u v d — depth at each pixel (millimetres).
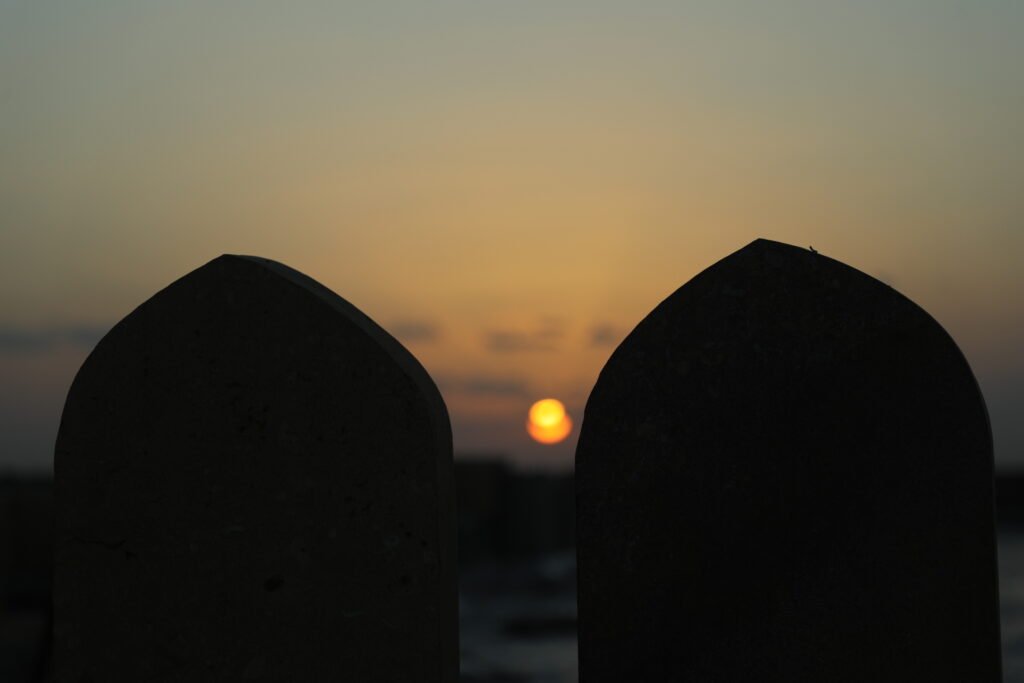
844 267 3188
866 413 3152
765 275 3225
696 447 3225
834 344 3180
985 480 3076
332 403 3227
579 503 3275
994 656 3053
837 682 3131
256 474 3248
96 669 3275
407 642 3164
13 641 7801
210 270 3299
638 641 3227
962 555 3080
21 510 12266
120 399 3307
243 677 3225
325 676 3193
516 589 17469
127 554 3283
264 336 3266
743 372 3219
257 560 3236
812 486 3168
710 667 3191
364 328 3254
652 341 3266
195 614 3252
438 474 3178
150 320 3312
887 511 3125
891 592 3113
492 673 10359
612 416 3273
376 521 3193
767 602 3172
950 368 3113
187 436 3277
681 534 3221
